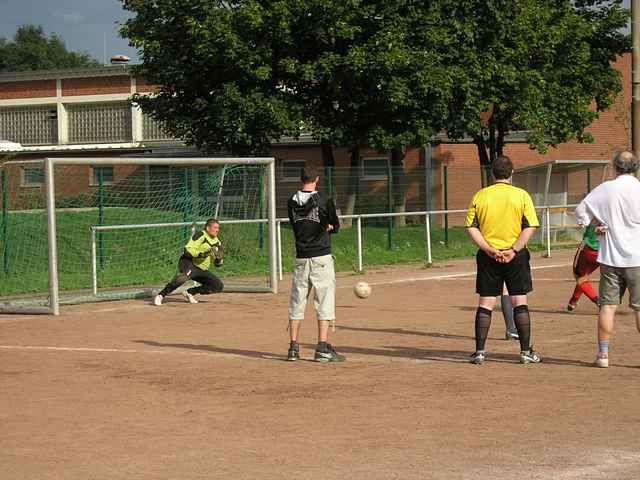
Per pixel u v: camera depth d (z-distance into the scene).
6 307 20.67
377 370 12.54
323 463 8.11
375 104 37.19
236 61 36.41
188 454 8.49
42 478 7.83
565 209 38.31
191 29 36.06
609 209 12.26
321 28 35.56
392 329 16.67
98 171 29.78
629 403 10.26
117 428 9.58
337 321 17.91
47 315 20.12
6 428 9.69
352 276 28.08
